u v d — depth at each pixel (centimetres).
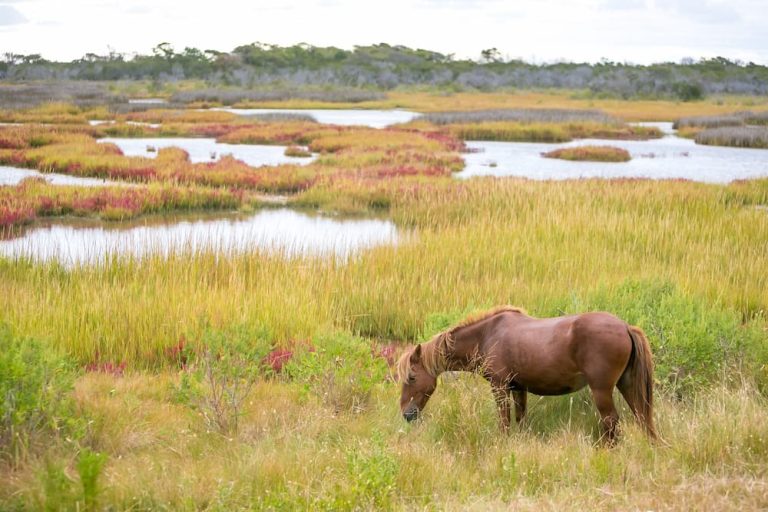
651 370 602
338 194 2614
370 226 2208
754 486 479
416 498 518
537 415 712
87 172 3048
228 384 745
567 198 2070
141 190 2523
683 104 8256
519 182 2406
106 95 7838
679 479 521
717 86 10050
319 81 11300
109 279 1327
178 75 11819
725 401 661
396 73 11800
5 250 1744
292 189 2884
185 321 1056
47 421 616
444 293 1258
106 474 548
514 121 5553
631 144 4691
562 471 554
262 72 11725
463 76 11325
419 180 2797
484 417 675
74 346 980
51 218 2316
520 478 548
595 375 595
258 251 1456
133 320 1058
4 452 574
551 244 1545
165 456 611
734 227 1684
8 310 1046
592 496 485
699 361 758
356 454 550
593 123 5447
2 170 3191
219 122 5472
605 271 1327
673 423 638
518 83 11244
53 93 7825
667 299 912
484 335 675
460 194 2312
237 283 1260
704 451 556
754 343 806
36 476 516
